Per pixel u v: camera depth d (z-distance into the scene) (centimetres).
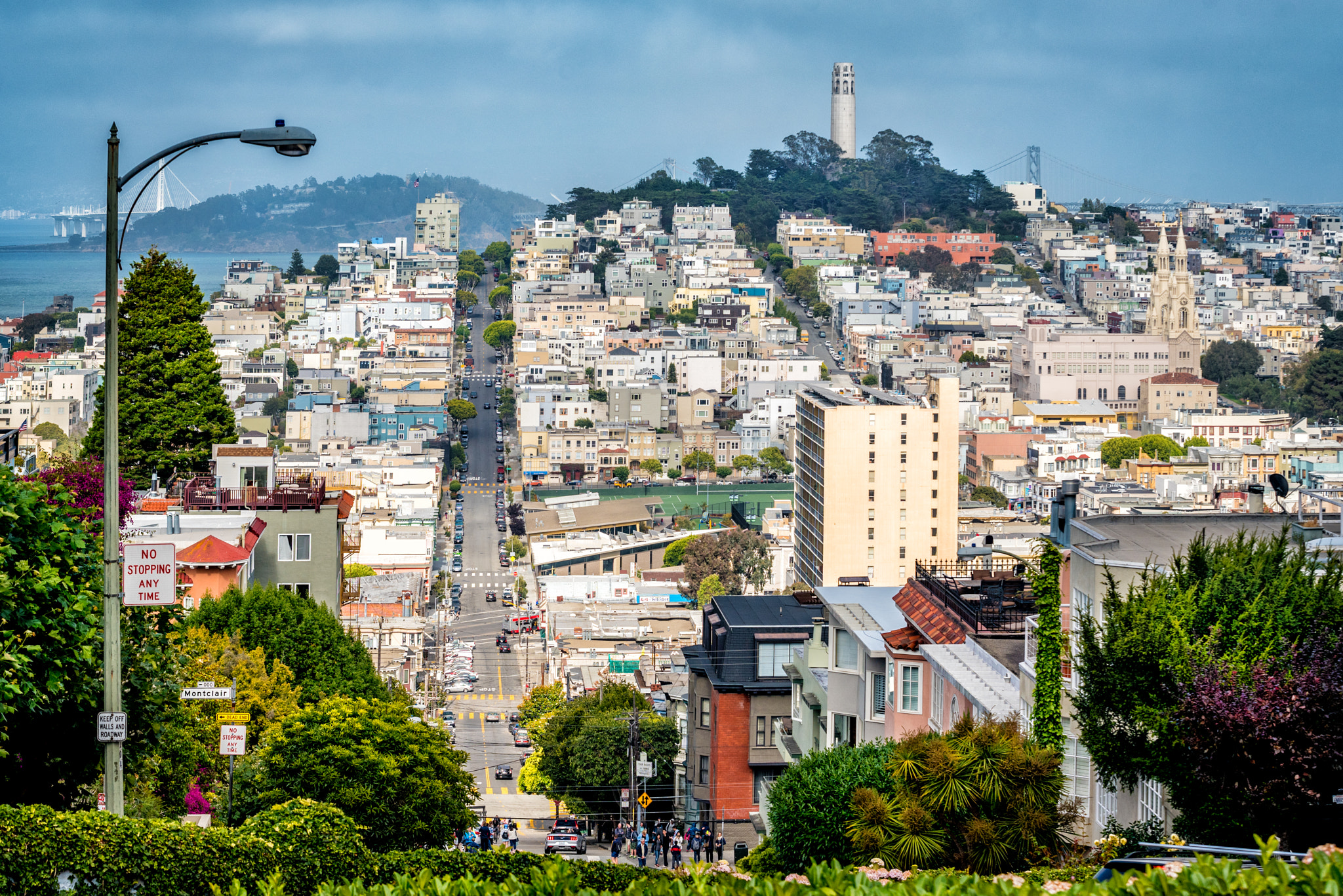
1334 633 11381
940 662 16675
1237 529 14962
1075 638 13675
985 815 12825
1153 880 6047
